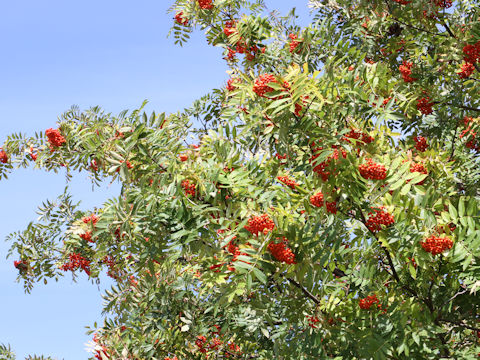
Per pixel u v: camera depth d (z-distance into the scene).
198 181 4.30
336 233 4.26
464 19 7.01
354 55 6.21
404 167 4.14
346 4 7.79
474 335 5.15
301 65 6.49
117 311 7.11
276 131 4.58
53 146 7.48
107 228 4.82
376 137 4.51
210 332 6.91
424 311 4.39
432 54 7.57
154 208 4.50
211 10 7.93
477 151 7.15
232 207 4.28
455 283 4.65
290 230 4.16
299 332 4.82
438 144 6.27
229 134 4.68
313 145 4.30
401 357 4.36
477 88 6.75
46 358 6.40
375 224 4.28
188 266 6.82
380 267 5.16
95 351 6.40
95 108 7.10
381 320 4.32
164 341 6.74
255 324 5.55
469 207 4.12
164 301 6.75
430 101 6.68
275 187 4.99
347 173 4.04
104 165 5.21
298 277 4.19
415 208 4.18
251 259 3.85
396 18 7.40
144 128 4.55
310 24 6.55
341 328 4.48
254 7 8.18
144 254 4.62
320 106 4.13
